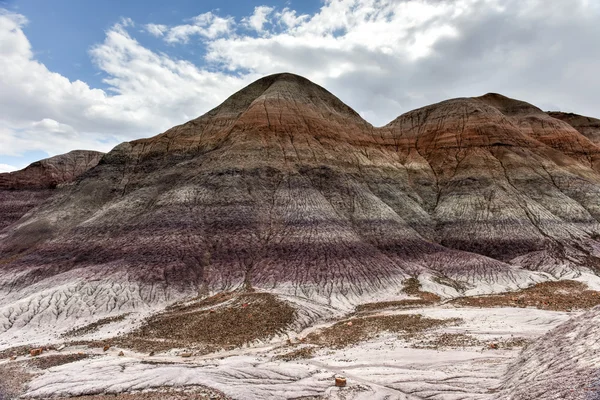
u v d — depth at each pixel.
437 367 26.86
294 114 96.31
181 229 67.25
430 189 93.31
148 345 37.00
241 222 70.00
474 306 47.62
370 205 79.94
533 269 66.00
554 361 19.66
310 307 47.41
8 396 26.02
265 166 82.38
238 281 58.25
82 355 34.41
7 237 85.69
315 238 66.44
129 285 54.53
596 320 21.22
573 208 82.81
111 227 73.75
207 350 34.84
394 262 65.88
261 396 22.92
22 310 48.19
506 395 19.16
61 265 64.50
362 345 34.16
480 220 79.75
